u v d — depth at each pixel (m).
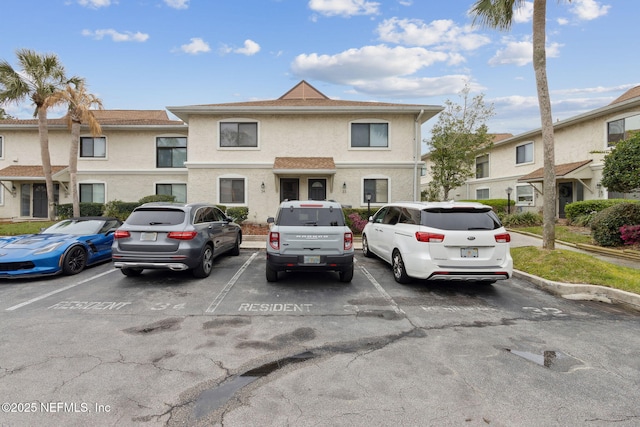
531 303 5.73
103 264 8.61
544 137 8.47
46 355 3.65
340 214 6.70
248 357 3.67
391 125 16.50
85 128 19.08
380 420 2.62
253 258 9.59
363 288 6.54
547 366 3.53
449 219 6.19
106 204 18.66
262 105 16.33
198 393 2.98
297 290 6.37
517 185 22.25
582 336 4.34
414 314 5.12
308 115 16.52
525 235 13.63
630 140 9.45
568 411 2.77
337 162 16.41
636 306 5.61
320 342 4.08
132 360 3.56
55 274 7.26
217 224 8.25
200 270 7.10
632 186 9.35
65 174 18.81
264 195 16.47
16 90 15.59
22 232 13.09
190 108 15.82
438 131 15.98
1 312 5.05
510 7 8.84
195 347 3.90
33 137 19.69
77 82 16.62
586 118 16.89
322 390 3.04
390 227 7.55
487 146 17.34
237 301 5.67
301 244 6.34
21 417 2.62
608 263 7.59
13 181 19.38
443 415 2.70
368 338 4.21
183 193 19.66
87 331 4.34
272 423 2.58
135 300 5.68
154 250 6.57
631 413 2.75
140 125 18.89
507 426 2.58
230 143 16.55
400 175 16.47
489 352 3.85
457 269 5.92
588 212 14.63
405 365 3.52
